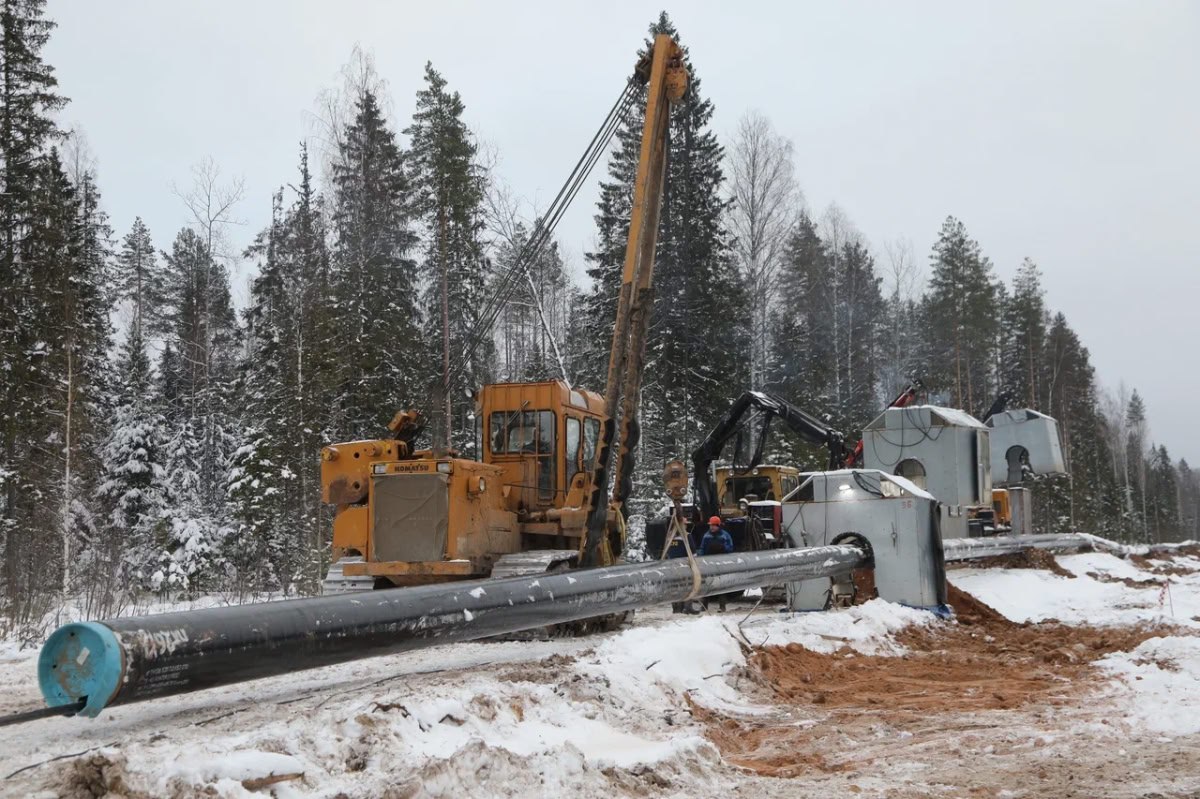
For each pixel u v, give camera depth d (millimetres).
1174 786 5730
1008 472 27141
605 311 35719
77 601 17938
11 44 27656
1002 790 5727
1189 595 17250
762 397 19812
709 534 16250
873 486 13688
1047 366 62156
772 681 9141
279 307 32531
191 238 43938
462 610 7746
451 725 5832
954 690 9148
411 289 32750
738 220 38594
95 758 4691
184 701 7672
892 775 6105
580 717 6828
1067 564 21562
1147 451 92375
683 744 6074
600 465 12961
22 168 27547
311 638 6523
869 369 46625
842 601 13719
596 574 9383
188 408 39656
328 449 13125
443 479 12320
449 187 30344
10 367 24688
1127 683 9180
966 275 50562
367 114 33750
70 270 27438
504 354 44906
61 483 24875
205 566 25781
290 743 5129
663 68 13703
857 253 48156
